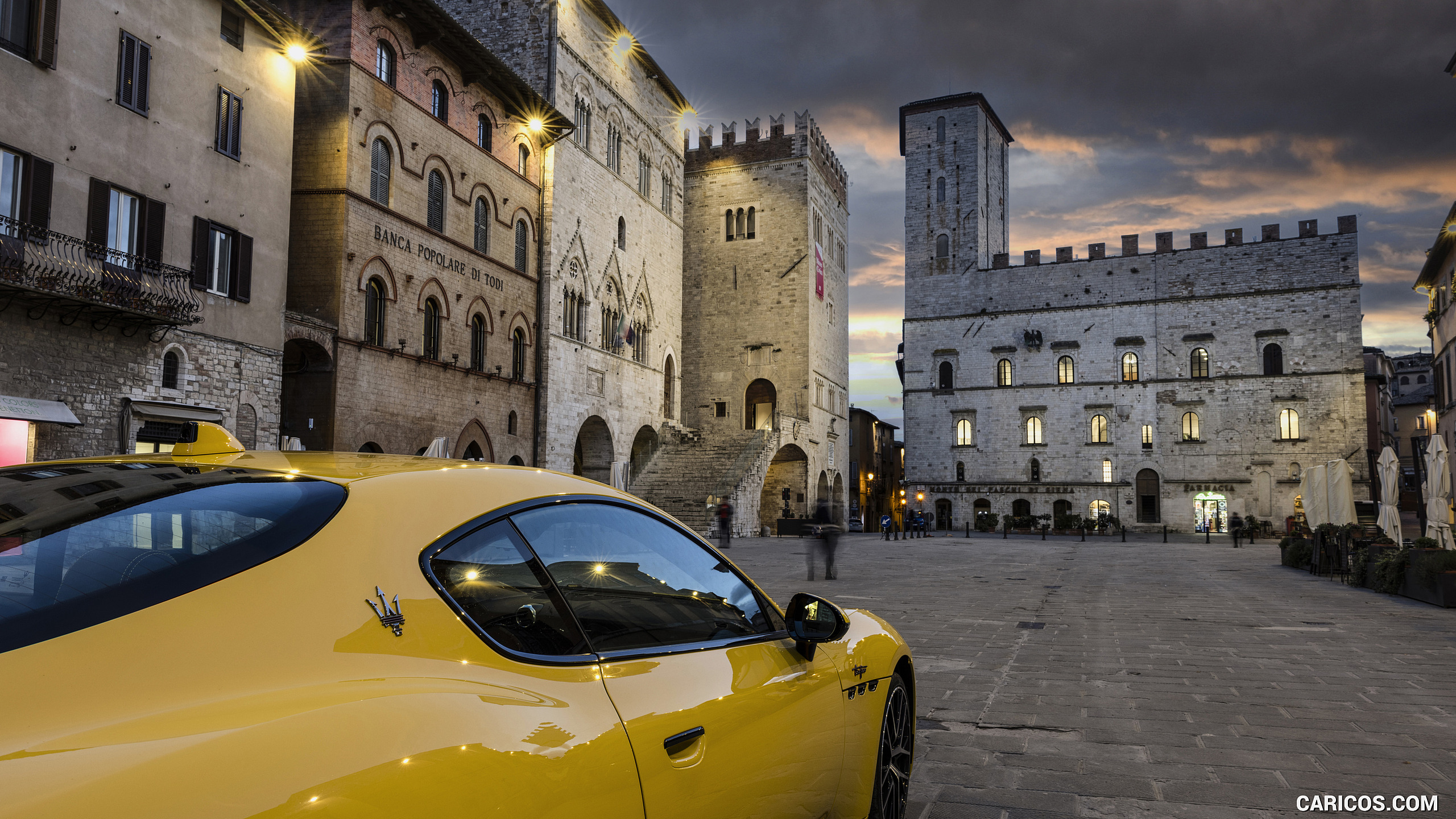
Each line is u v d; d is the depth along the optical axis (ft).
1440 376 149.07
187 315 63.72
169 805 3.86
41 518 6.10
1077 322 208.13
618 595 8.13
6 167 53.98
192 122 66.90
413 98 93.76
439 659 5.98
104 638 4.77
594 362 131.13
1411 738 19.98
